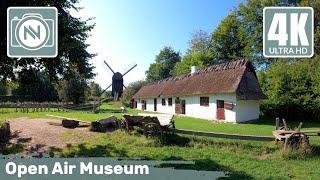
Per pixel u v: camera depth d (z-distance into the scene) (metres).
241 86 29.02
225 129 21.48
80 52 16.22
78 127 20.02
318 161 13.14
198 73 39.06
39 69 16.36
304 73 30.41
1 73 16.38
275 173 11.33
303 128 23.36
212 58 62.31
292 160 13.29
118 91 55.38
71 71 17.31
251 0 54.28
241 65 30.81
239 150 14.57
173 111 42.31
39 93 65.94
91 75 17.69
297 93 30.22
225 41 60.12
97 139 16.48
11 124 21.17
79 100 57.09
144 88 62.12
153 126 16.47
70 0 16.09
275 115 31.31
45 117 28.06
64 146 15.16
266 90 35.59
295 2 50.62
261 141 15.19
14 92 66.19
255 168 11.94
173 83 45.25
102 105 58.62
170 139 16.06
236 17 58.38
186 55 70.56
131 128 18.06
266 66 53.78
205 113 33.53
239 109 28.83
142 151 14.32
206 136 15.96
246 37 55.66
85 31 15.62
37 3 13.97
